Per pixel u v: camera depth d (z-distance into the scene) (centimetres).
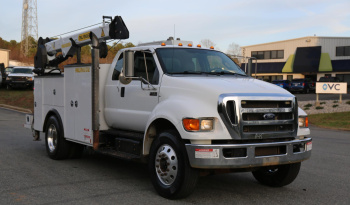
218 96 494
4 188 571
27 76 2764
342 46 4419
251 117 502
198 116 486
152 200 521
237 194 564
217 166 475
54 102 809
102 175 670
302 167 768
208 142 489
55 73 895
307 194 570
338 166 780
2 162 767
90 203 502
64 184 602
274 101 518
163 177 532
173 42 672
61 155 792
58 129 788
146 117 592
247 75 657
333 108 2039
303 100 2664
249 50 5081
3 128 1327
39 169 711
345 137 1285
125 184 608
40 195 536
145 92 597
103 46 789
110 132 659
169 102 533
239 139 489
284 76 4859
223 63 657
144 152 564
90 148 773
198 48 660
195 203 512
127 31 747
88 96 690
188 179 498
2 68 2994
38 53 943
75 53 891
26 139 1091
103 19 780
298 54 4603
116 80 666
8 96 2530
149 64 611
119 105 653
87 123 694
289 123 526
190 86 532
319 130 1506
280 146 517
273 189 598
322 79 3825
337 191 589
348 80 4403
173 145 512
